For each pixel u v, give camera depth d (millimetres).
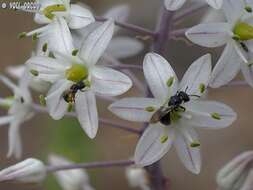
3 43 344
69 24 160
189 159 156
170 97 153
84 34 184
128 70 209
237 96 347
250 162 181
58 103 158
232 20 156
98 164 179
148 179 183
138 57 318
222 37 154
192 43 170
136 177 209
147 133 154
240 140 333
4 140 320
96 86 155
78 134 264
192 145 154
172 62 331
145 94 172
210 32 153
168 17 171
